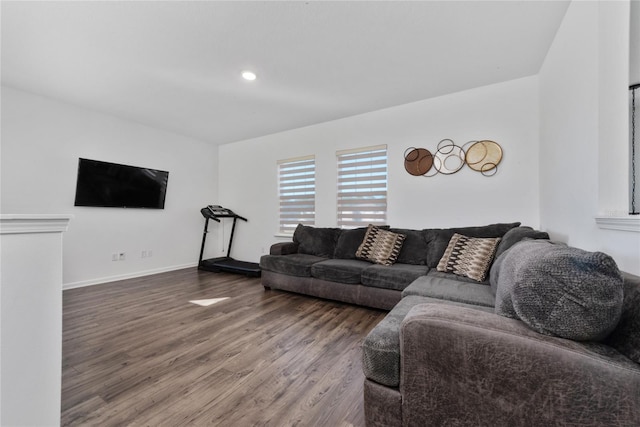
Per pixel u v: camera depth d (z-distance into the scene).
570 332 0.77
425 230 3.03
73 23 1.99
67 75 2.74
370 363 1.07
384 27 2.04
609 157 1.45
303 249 3.73
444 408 0.89
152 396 1.42
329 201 4.03
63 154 3.42
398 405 0.99
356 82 2.88
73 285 3.50
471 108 3.04
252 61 2.49
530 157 2.75
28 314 0.81
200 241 5.06
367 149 3.68
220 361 1.77
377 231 3.18
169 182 4.57
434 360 0.90
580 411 0.72
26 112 3.14
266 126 4.29
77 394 1.43
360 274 2.74
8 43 2.22
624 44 1.42
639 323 0.72
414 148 3.36
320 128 4.12
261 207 4.82
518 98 2.80
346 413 1.31
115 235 3.92
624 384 0.69
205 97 3.25
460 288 1.95
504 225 2.61
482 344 0.83
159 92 3.12
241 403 1.38
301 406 1.36
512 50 2.33
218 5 1.82
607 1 1.44
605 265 0.75
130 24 2.00
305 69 2.62
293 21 1.97
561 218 2.05
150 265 4.32
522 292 0.85
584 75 1.62
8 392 0.77
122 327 2.28
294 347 1.96
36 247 0.82
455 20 1.97
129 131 4.07
